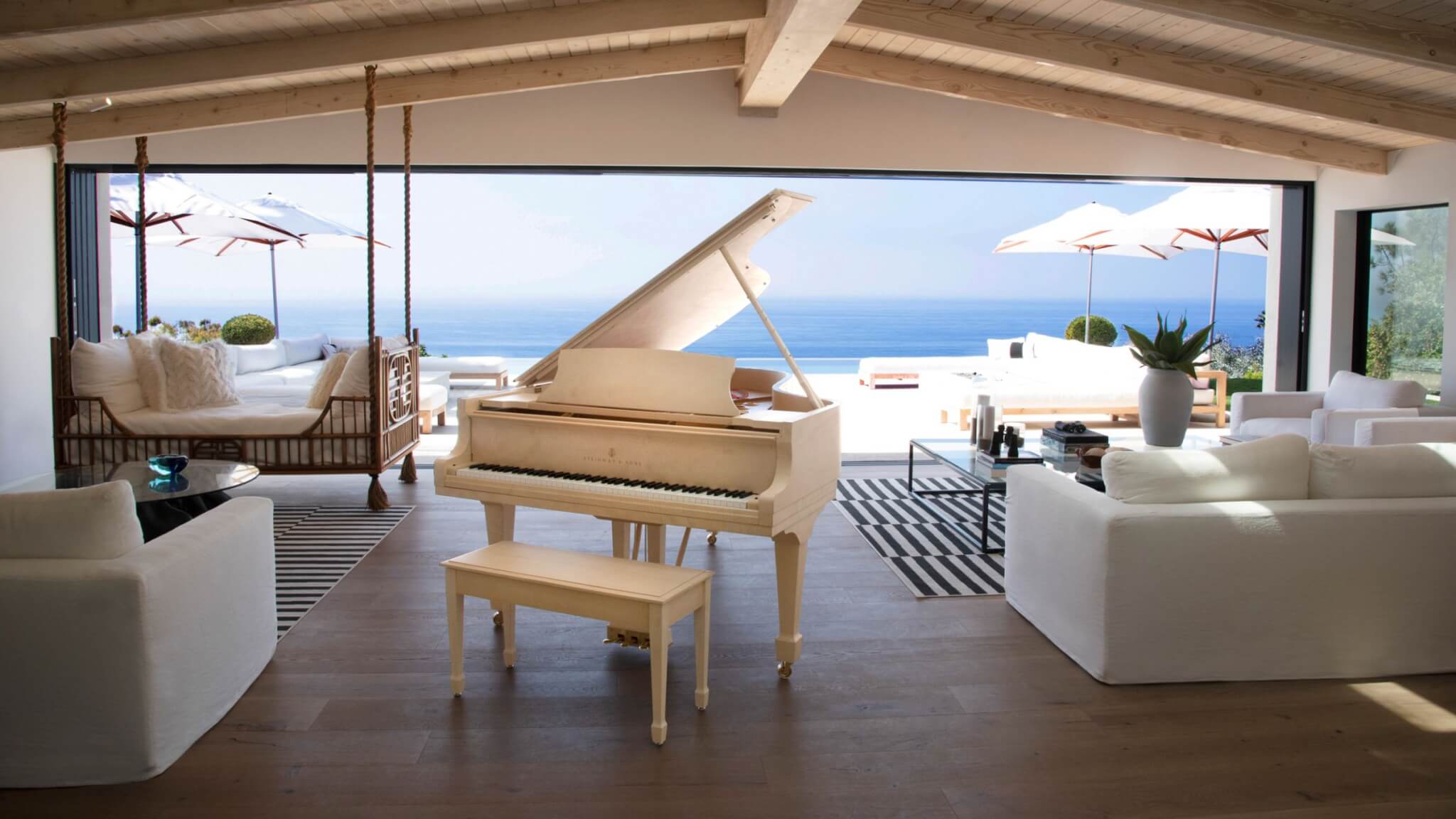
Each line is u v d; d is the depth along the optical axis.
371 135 5.55
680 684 3.23
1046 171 7.43
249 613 3.14
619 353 3.48
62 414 5.56
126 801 2.45
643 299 3.48
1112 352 9.46
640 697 3.11
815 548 4.99
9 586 2.45
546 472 3.48
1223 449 3.40
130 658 2.49
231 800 2.45
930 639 3.66
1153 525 3.15
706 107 7.09
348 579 4.38
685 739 2.81
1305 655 3.26
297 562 4.64
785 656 3.27
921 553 4.89
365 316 28.31
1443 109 5.90
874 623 3.85
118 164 6.87
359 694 3.11
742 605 4.07
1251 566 3.20
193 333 16.06
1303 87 5.78
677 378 3.35
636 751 2.73
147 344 6.00
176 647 2.64
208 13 4.10
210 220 9.15
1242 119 6.88
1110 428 8.95
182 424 5.66
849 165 7.25
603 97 7.04
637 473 3.38
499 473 3.47
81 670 2.49
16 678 2.48
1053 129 7.40
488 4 4.93
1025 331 29.47
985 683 3.24
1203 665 3.23
